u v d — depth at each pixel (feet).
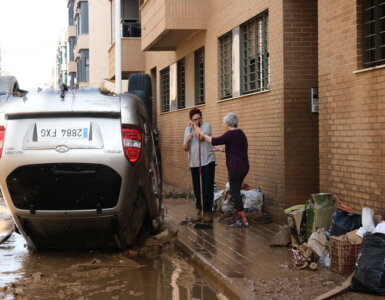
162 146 71.10
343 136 26.96
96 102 25.98
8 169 25.70
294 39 33.88
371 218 22.21
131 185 26.18
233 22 42.93
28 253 28.71
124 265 25.88
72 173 25.58
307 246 23.66
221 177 46.70
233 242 29.09
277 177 34.81
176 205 46.01
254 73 39.93
